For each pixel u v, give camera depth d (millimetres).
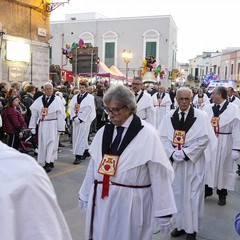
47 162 7484
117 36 43406
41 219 1168
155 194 2664
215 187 5676
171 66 45125
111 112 2643
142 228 2693
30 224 1146
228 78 54938
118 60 43656
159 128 4250
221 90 5504
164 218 2666
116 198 2633
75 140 8406
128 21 43125
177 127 4078
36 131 7688
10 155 1194
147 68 27906
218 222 4824
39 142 7543
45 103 7504
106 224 2658
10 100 7598
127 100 2617
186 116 4074
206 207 5430
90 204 2771
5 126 7582
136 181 2652
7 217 1094
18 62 13891
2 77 13211
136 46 43062
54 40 45125
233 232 4504
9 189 1117
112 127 2748
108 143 2711
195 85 65125
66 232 1286
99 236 2682
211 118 5531
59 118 7609
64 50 19766
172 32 45062
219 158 5477
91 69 13586
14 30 13625
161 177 2666
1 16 13000
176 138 4055
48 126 7504
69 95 12008
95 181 2779
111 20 43594
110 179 2664
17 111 7734
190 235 4113
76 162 8234
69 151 9734
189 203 4043
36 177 1177
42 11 14883
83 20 44312
